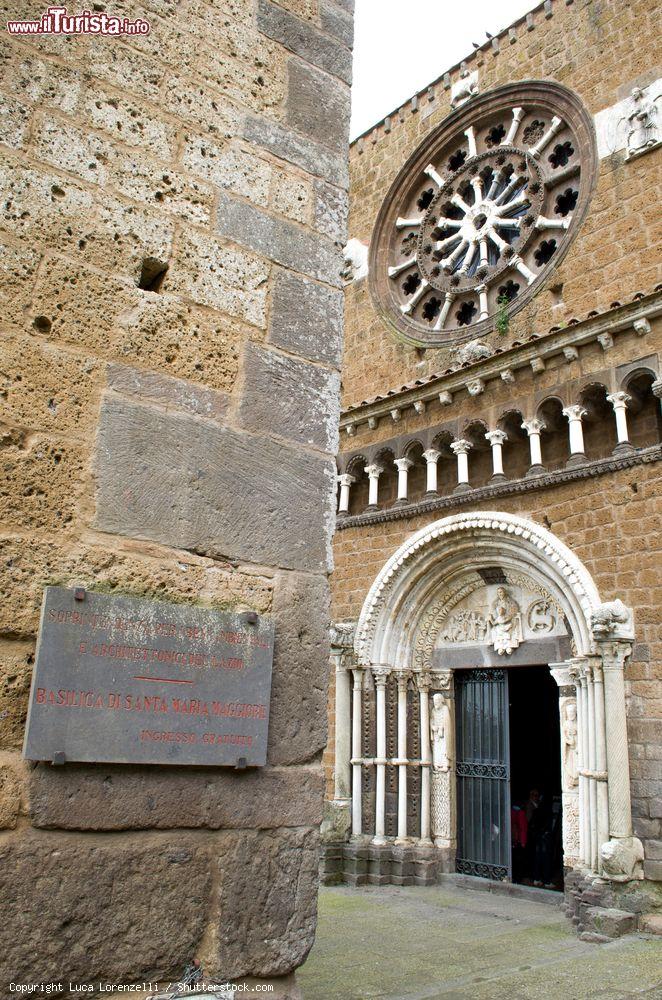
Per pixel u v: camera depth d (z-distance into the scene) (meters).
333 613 19.02
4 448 4.04
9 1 4.58
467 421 17.19
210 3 5.45
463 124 21.72
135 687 4.09
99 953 3.76
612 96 18.02
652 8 17.84
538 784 20.92
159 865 4.03
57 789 3.80
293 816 4.55
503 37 21.31
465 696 17.41
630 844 12.64
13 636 3.87
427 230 21.59
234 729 4.39
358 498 19.69
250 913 4.25
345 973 9.88
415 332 20.64
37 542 4.03
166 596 4.35
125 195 4.75
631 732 13.27
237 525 4.72
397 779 17.22
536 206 19.31
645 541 13.84
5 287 4.21
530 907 14.27
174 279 4.83
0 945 3.51
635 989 9.30
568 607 14.77
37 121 4.51
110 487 4.31
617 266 16.70
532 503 15.71
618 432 14.55
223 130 5.29
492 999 8.87
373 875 16.44
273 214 5.39
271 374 5.09
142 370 4.57
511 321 18.28
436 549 17.16
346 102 6.04
